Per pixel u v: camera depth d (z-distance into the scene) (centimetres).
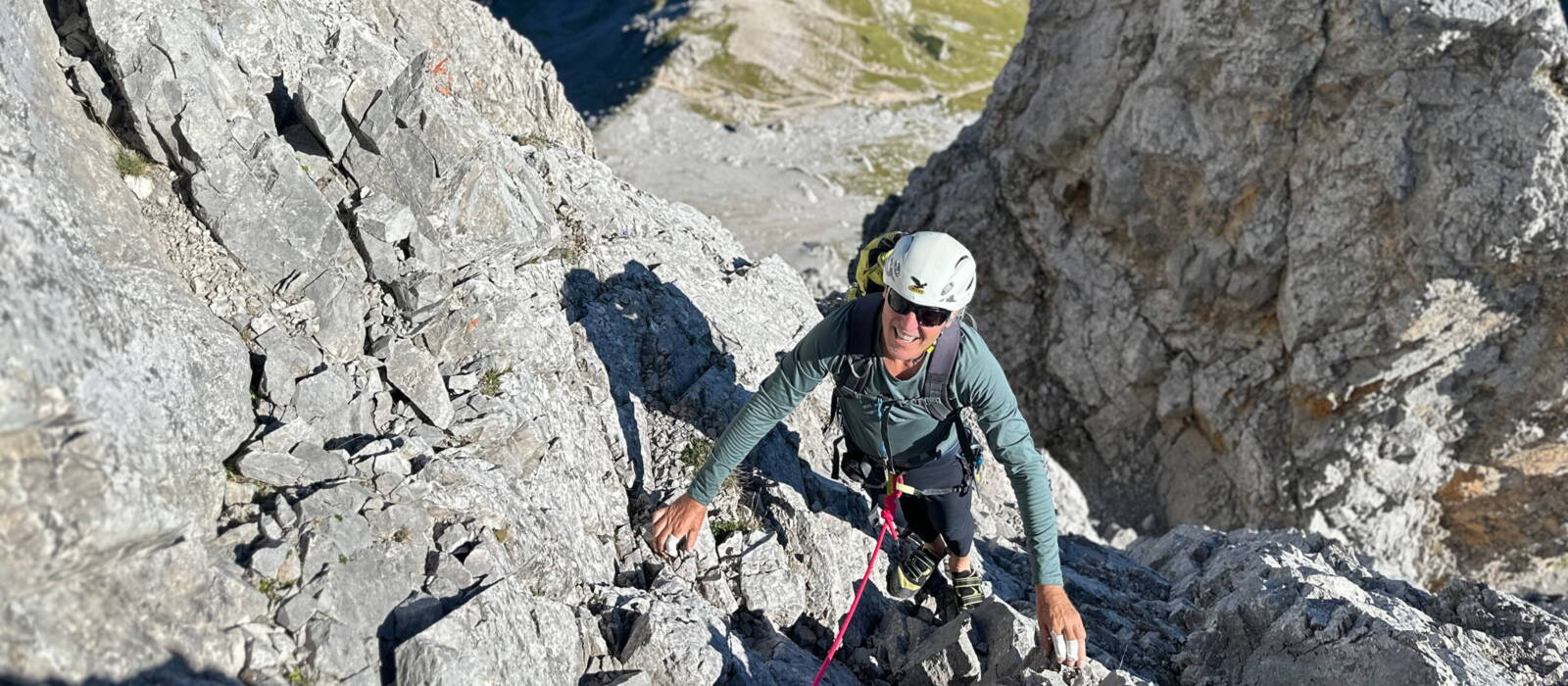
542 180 565
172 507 248
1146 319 2023
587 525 402
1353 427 1772
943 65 6625
